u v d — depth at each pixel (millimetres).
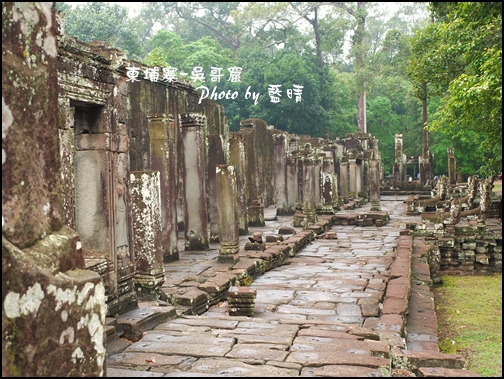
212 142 15344
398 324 7113
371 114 53062
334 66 49531
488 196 17812
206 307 8695
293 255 14297
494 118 13297
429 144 48625
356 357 5121
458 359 5574
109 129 6992
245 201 17141
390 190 39312
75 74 6367
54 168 2979
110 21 33375
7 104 2627
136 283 7926
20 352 2518
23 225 2686
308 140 34500
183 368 4840
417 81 19219
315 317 8109
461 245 16500
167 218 12164
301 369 4824
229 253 11781
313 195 20156
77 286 2850
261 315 8234
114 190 6961
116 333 5863
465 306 11023
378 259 13484
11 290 2496
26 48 2770
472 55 14922
